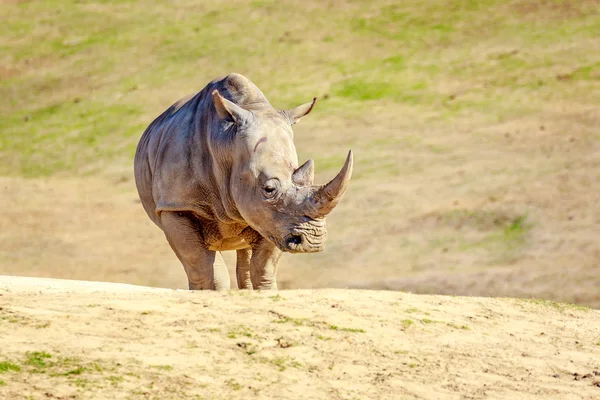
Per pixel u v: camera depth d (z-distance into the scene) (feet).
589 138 477.36
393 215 422.00
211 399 82.79
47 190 485.56
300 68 588.09
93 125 551.59
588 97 522.47
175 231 135.95
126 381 84.02
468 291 344.49
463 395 89.45
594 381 96.43
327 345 98.02
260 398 84.23
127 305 104.27
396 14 647.56
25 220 451.53
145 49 633.20
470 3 650.02
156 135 143.95
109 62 622.95
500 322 116.67
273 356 93.50
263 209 123.13
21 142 541.34
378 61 591.37
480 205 420.77
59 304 104.12
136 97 577.43
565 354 105.60
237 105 131.75
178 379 85.71
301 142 499.92
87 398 80.23
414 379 92.32
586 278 345.72
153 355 90.17
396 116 524.93
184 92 575.38
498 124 506.48
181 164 135.23
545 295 335.06
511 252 377.30
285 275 376.48
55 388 81.25
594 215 400.26
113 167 510.17
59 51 646.74
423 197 436.76
